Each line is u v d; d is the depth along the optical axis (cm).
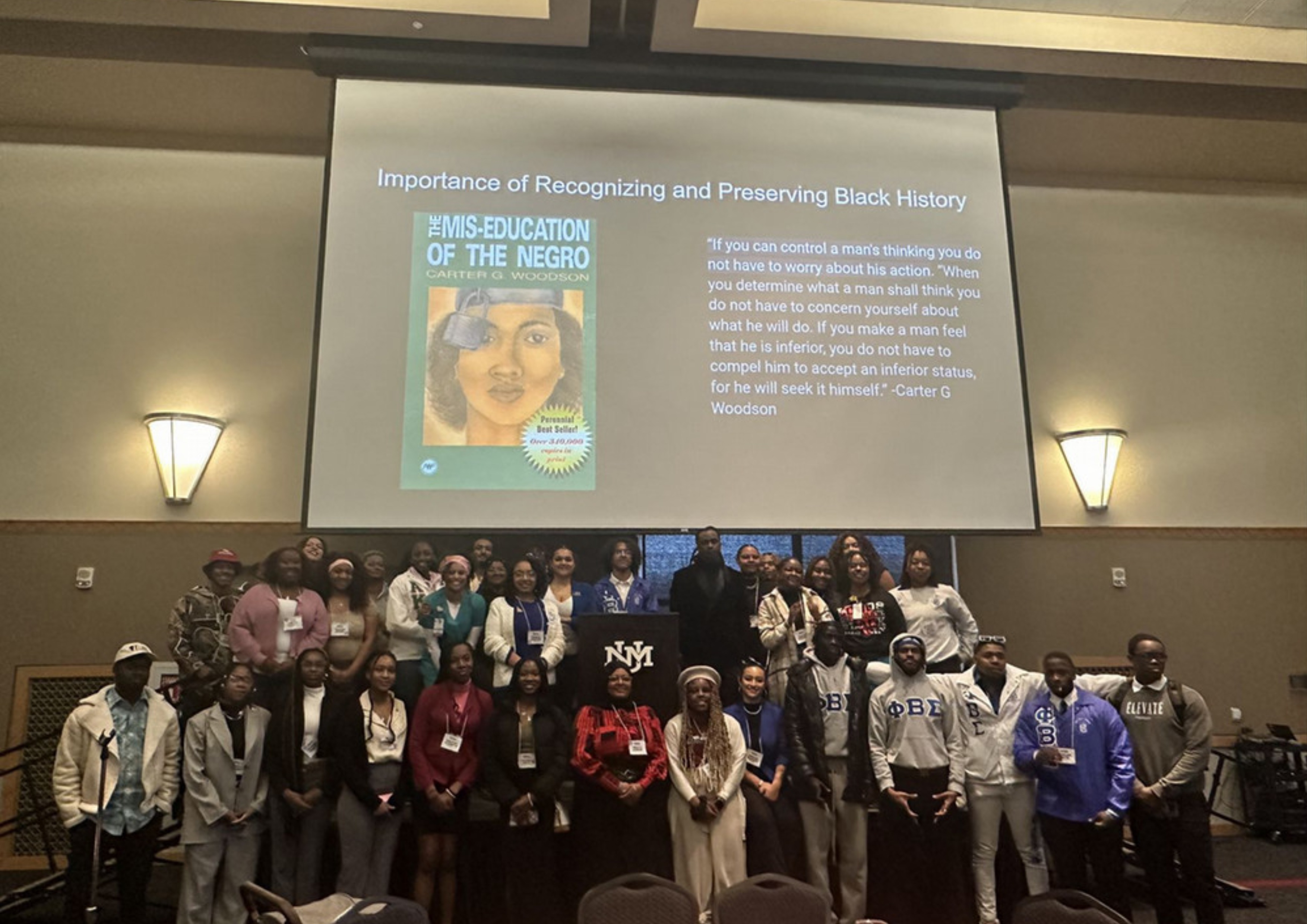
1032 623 679
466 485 545
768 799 430
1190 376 730
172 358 642
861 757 439
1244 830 650
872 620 486
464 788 425
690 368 575
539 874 415
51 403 625
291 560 480
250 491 634
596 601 497
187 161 668
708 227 596
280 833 422
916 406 585
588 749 424
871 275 600
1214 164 739
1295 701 686
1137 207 752
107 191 656
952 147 629
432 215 580
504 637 466
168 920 464
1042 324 723
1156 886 438
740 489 561
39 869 568
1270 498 719
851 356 588
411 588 489
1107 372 722
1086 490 696
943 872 427
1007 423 589
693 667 439
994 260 615
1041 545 691
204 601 502
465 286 573
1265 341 744
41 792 577
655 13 559
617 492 553
